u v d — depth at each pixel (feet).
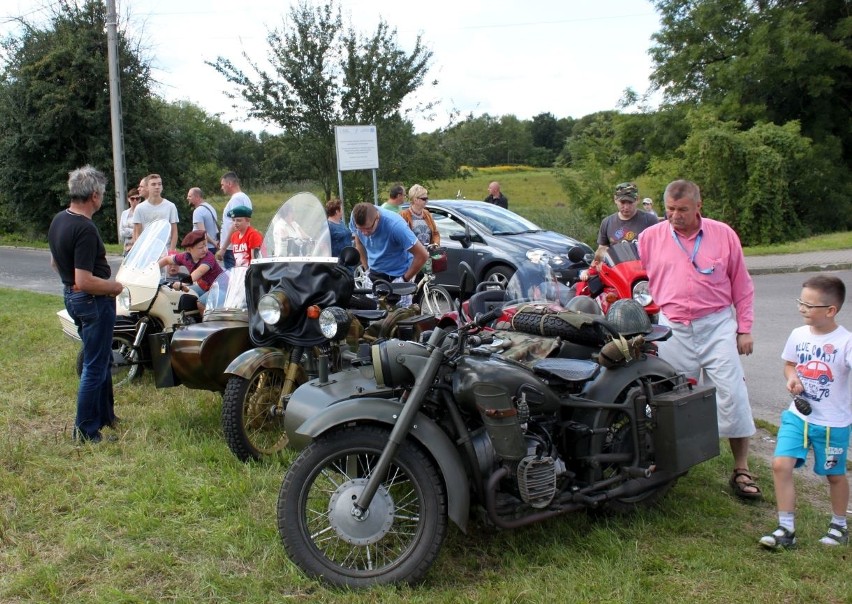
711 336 16.22
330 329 15.57
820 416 13.52
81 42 89.04
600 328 14.24
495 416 12.18
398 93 75.20
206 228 34.94
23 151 91.71
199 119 164.96
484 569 12.97
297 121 74.54
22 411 21.38
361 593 11.90
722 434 16.11
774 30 88.74
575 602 11.69
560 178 78.33
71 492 15.98
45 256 76.23
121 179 57.16
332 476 14.98
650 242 16.90
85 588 12.37
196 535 13.94
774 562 13.16
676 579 12.58
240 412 17.35
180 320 22.09
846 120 92.73
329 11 73.10
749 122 91.25
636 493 14.11
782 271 52.44
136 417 20.85
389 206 35.91
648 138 97.19
